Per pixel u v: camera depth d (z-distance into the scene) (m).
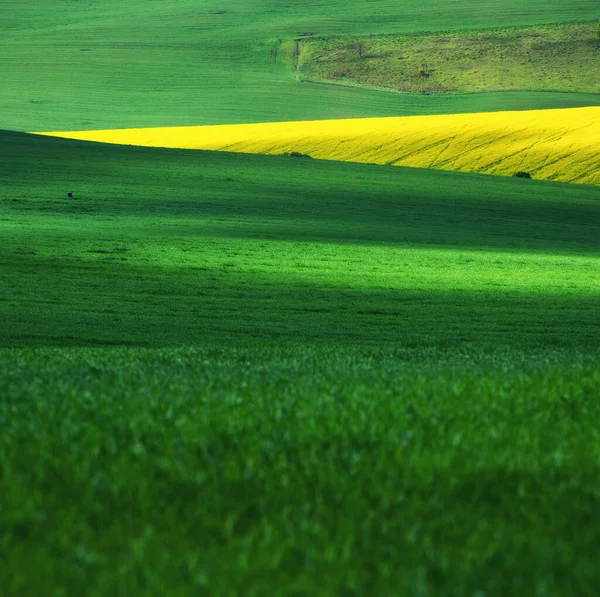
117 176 195.00
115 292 82.88
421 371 29.59
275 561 11.27
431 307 81.12
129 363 31.53
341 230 145.62
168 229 134.00
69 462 15.64
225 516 13.33
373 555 11.72
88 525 12.82
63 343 57.16
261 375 27.72
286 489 14.33
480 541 12.20
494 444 17.17
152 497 14.10
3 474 15.02
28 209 146.38
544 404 21.88
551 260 123.44
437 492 14.29
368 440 17.36
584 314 78.88
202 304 78.69
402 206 180.38
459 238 145.00
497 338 63.84
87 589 10.52
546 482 14.81
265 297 84.12
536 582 10.78
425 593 10.26
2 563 11.34
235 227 140.75
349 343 60.25
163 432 18.06
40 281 86.44
